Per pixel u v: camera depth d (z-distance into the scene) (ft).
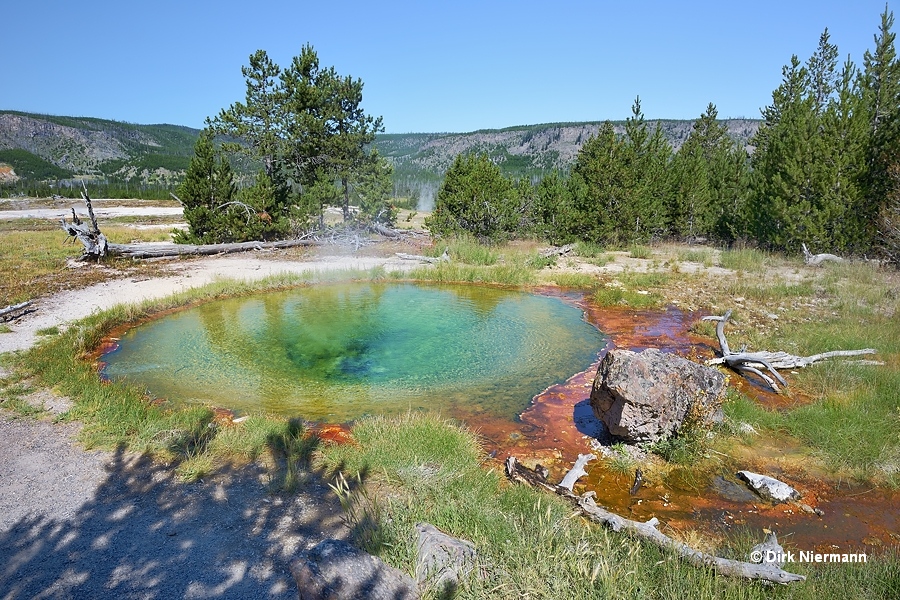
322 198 71.92
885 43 60.54
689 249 67.77
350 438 20.65
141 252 60.23
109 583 12.48
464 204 69.82
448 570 11.84
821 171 53.83
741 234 70.08
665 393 19.19
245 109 69.97
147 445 19.19
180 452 18.81
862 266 49.49
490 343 33.04
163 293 44.01
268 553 13.60
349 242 70.59
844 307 37.76
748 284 46.85
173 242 70.49
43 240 75.72
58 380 25.05
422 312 40.40
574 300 44.24
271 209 69.87
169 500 15.97
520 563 12.33
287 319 38.34
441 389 26.11
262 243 67.10
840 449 19.47
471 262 58.70
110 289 45.21
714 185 81.66
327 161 76.02
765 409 23.00
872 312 37.06
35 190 225.56
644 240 72.23
